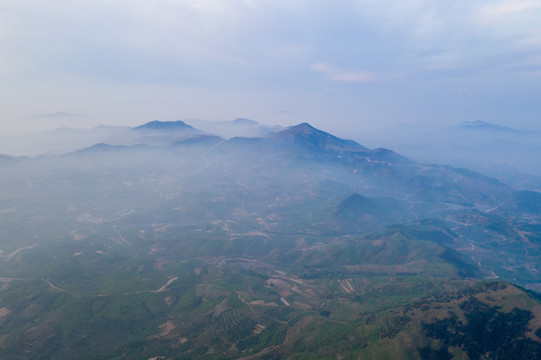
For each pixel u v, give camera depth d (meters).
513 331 153.62
